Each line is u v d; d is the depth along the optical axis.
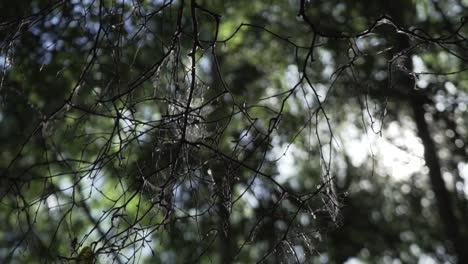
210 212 5.75
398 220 18.28
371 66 10.41
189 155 5.60
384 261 18.23
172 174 5.33
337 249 16.64
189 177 5.48
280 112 5.54
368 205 17.19
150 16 5.94
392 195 17.52
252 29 14.82
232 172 5.52
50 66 8.85
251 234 5.76
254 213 9.17
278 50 14.92
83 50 7.75
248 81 14.90
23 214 7.62
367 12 11.89
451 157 17.14
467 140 16.67
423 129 15.72
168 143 5.62
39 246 6.33
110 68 6.36
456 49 11.55
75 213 8.92
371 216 17.36
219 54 14.01
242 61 15.02
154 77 5.85
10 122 9.98
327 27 12.84
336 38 5.70
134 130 5.56
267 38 14.92
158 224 5.35
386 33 8.49
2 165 11.04
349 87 12.39
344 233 16.70
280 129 10.50
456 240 16.58
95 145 8.53
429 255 19.03
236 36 14.05
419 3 13.82
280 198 5.60
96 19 7.02
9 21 5.98
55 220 8.61
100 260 5.36
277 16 15.03
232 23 14.38
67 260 5.29
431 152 16.14
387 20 5.72
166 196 5.58
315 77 13.41
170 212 5.47
